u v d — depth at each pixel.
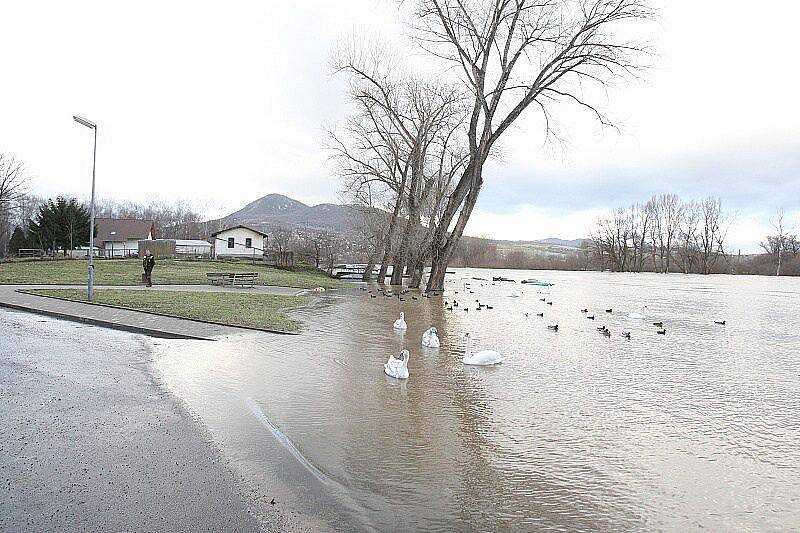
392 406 9.33
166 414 8.04
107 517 4.88
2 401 8.24
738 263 110.38
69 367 10.74
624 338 19.50
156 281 34.59
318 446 7.22
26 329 15.49
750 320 27.81
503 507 5.71
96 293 25.70
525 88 33.56
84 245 67.44
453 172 41.62
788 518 5.69
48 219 60.28
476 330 20.20
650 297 45.09
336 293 35.62
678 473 6.87
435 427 8.29
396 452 7.17
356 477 6.29
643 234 116.31
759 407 10.27
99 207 133.38
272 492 5.68
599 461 7.18
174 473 5.97
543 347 16.70
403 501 5.73
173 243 62.75
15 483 5.47
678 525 5.46
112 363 11.34
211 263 52.62
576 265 128.00
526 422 8.77
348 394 9.97
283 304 24.94
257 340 15.29
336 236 64.81
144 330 15.78
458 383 11.26
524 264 128.75
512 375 12.30
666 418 9.34
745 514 5.77
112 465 6.07
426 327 20.41
